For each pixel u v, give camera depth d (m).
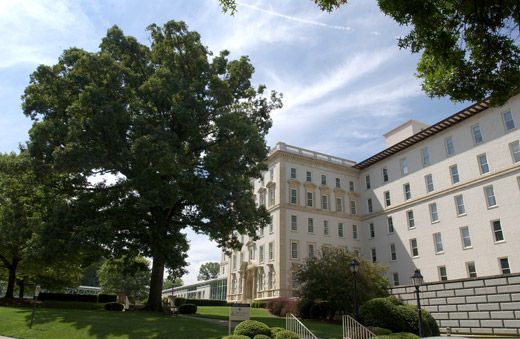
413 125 48.59
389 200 47.53
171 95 23.44
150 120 23.44
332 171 51.72
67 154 20.12
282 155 48.38
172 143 22.14
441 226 39.53
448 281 21.91
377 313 17.66
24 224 24.05
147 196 20.97
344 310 25.41
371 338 15.18
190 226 26.09
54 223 20.78
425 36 9.76
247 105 29.72
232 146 23.91
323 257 29.09
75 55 24.34
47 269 29.95
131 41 26.50
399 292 25.17
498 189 34.53
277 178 47.84
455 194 38.59
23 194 24.12
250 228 26.91
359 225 50.94
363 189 52.25
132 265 24.22
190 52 25.88
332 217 49.12
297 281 29.73
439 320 21.89
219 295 65.75
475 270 35.31
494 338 17.53
